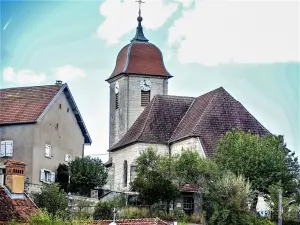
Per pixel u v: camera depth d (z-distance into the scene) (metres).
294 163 82.31
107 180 97.25
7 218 52.09
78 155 91.31
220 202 73.75
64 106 88.56
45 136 84.75
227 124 92.81
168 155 87.44
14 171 54.59
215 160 81.88
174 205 80.00
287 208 77.50
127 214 74.81
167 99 101.50
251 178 79.69
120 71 117.94
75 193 84.56
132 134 100.44
